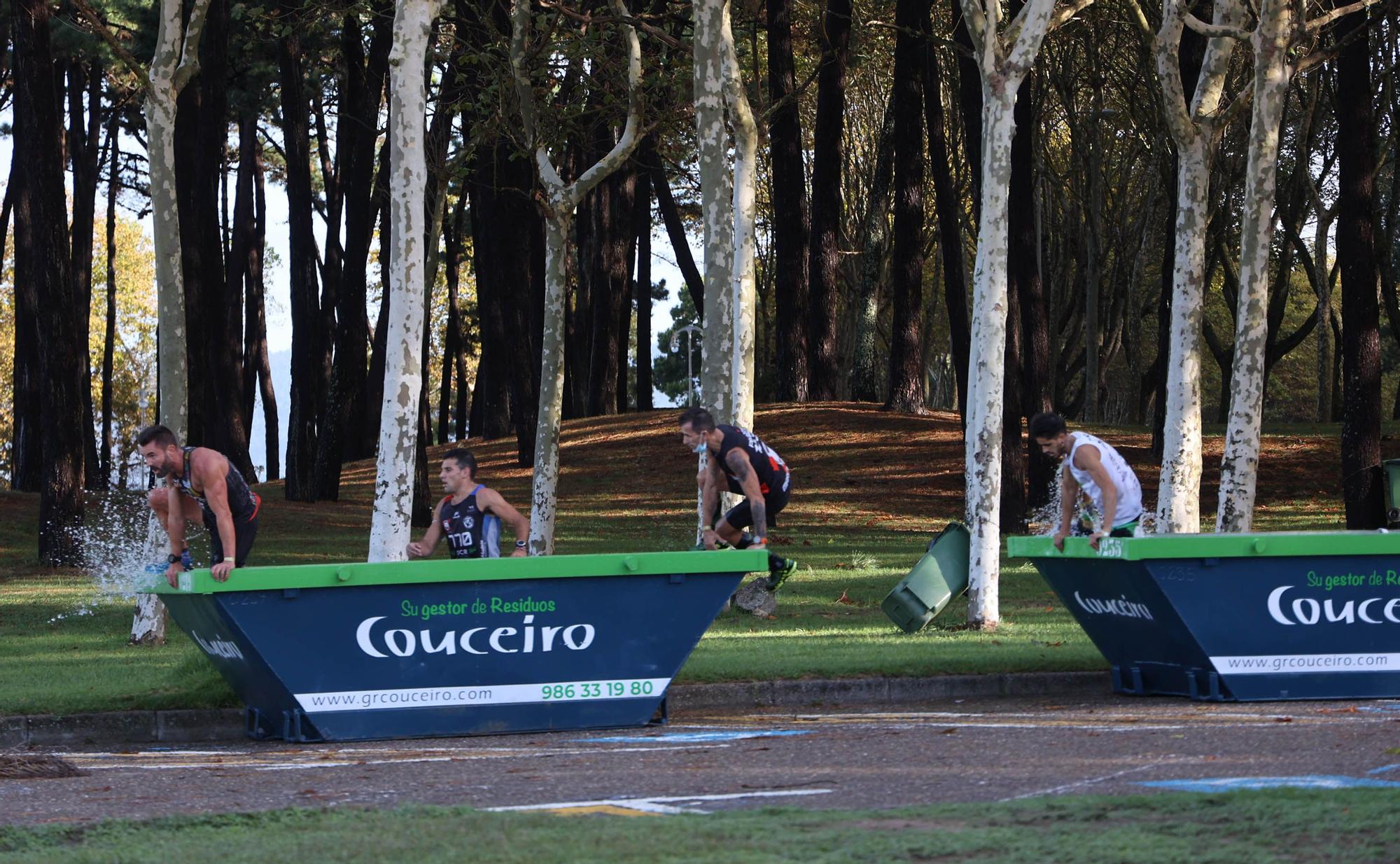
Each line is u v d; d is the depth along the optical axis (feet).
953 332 170.60
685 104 109.29
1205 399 364.58
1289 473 179.52
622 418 228.43
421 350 75.46
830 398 211.20
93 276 336.90
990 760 41.45
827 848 27.53
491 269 228.84
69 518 128.57
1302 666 57.36
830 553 135.64
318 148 235.40
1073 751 42.78
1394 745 41.73
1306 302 335.67
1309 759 39.63
